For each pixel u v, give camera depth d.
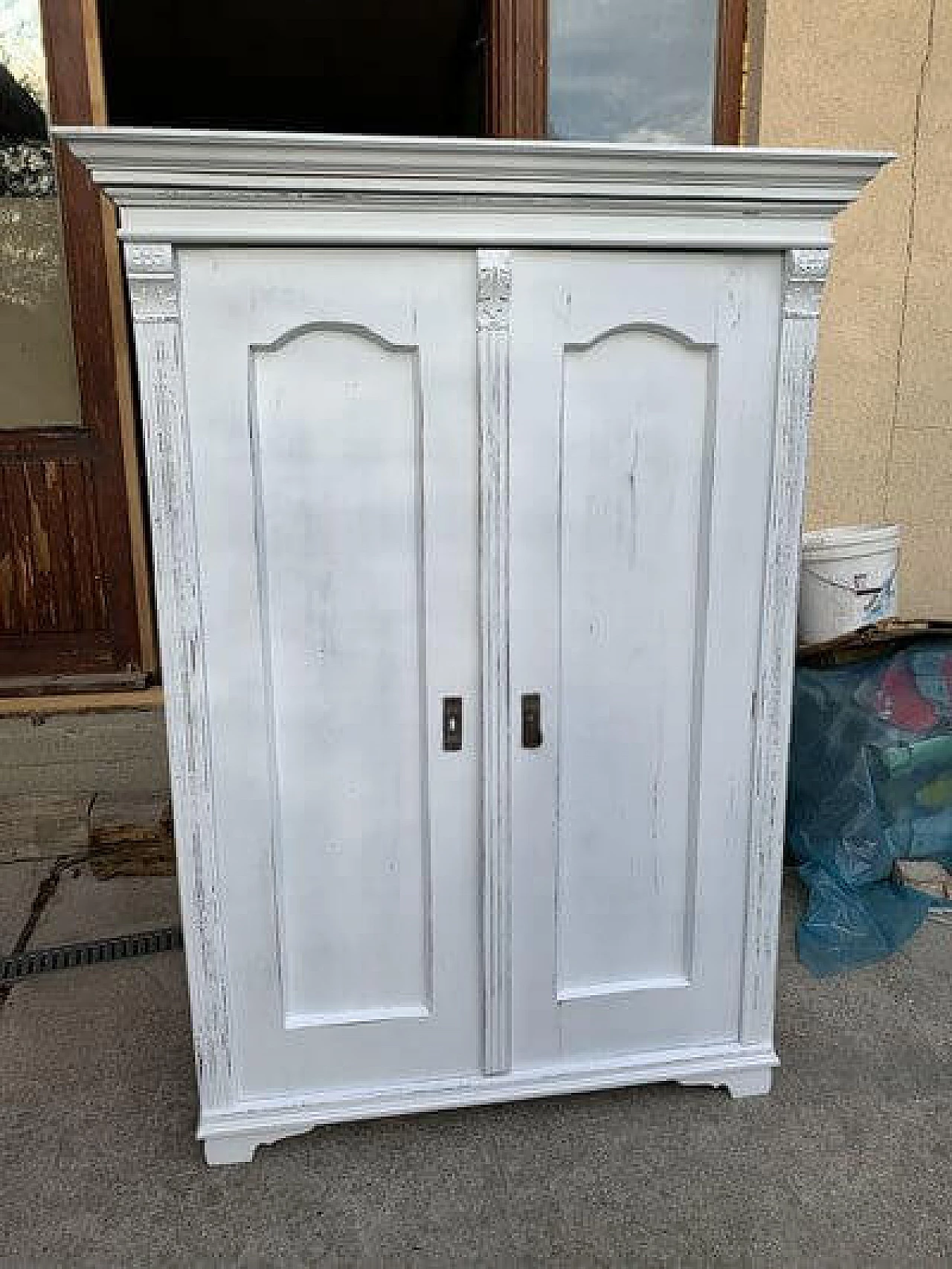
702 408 1.69
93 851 2.90
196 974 1.72
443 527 1.63
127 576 3.11
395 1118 1.90
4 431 2.98
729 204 1.56
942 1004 2.25
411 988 1.83
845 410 3.00
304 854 1.73
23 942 2.54
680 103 2.85
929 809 2.69
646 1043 1.93
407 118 6.23
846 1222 1.67
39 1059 2.08
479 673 1.70
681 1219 1.68
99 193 2.86
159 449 1.52
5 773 3.02
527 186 1.50
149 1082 2.01
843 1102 1.95
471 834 1.76
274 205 1.46
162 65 5.27
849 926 2.52
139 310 1.47
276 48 5.00
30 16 2.77
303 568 1.63
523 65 2.75
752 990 1.94
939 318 2.98
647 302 1.61
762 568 1.76
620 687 1.78
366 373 1.57
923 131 2.85
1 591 3.06
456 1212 1.69
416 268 1.53
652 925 1.89
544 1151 1.83
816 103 2.79
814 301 1.65
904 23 2.77
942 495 3.11
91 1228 1.66
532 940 1.83
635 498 1.70
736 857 1.88
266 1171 1.78
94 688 3.09
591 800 1.81
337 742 1.70
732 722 1.82
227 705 1.64
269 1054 1.79
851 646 2.74
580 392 1.64
